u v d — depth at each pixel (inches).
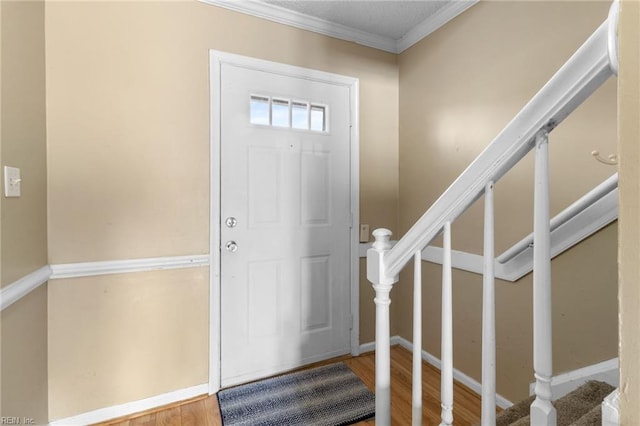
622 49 14.5
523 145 23.1
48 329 56.7
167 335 66.5
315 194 82.5
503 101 63.8
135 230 63.7
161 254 65.9
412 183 87.4
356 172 86.8
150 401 64.8
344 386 72.2
